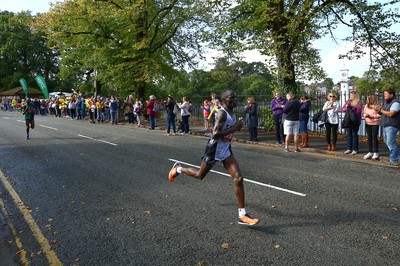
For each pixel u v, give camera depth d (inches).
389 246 158.6
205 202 227.3
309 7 528.7
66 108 1232.2
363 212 203.2
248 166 336.5
